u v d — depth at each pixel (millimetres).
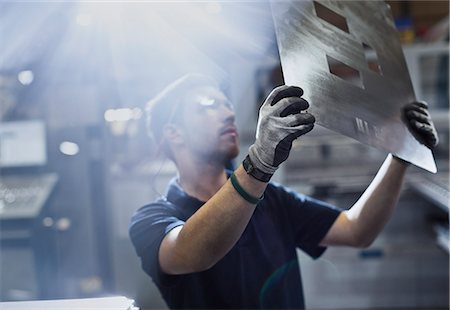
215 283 1169
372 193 1159
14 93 2207
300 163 2791
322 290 2746
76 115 2275
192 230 826
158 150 1300
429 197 2414
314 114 754
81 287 2289
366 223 1176
